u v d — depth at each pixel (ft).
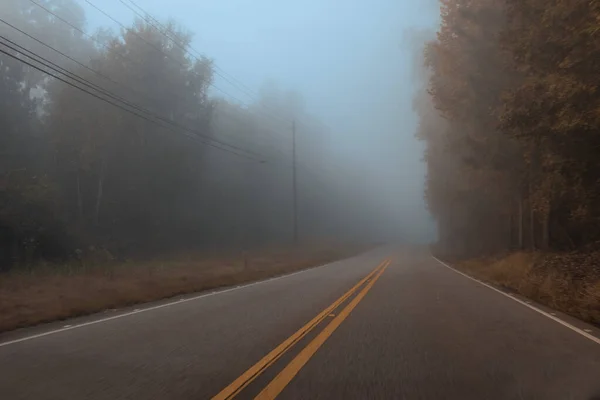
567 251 69.31
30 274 67.05
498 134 74.84
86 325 33.09
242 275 74.90
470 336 28.27
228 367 21.50
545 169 55.52
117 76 119.34
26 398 17.43
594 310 33.99
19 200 87.40
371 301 44.37
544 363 21.93
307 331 29.91
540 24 47.47
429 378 19.58
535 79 49.93
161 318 35.81
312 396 17.43
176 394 17.81
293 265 100.63
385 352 24.22
